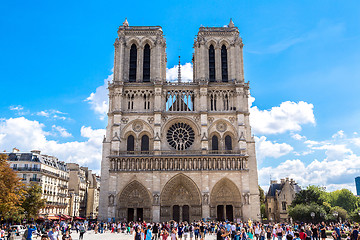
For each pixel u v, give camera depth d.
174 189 103.56
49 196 116.38
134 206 101.44
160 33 118.44
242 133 107.75
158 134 106.75
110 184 101.31
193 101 113.94
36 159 110.56
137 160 103.38
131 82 114.12
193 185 102.44
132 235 78.12
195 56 117.06
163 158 103.44
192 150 106.38
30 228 42.72
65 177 132.75
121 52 115.25
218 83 113.56
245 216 99.38
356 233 45.00
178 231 59.09
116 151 104.81
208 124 109.94
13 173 76.44
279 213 140.88
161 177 102.12
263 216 163.62
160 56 115.69
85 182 162.00
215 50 118.12
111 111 111.12
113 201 99.88
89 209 163.00
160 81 111.75
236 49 117.19
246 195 100.88
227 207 103.06
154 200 99.50
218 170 103.06
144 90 112.69
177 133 110.06
